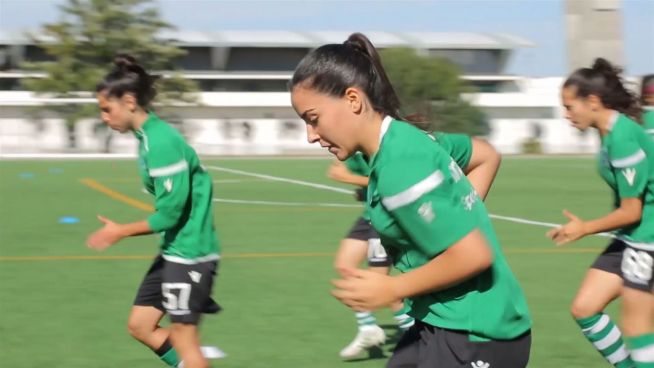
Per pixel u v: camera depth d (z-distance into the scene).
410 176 2.96
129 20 49.97
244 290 8.97
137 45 49.69
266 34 70.44
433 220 2.96
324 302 8.41
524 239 12.73
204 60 69.38
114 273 9.84
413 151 2.99
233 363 6.41
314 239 12.57
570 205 17.30
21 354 6.59
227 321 7.65
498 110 66.12
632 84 5.32
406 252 3.20
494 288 3.19
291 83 3.07
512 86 71.81
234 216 15.21
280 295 8.72
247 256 11.09
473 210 3.05
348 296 2.99
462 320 3.20
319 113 3.02
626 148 4.98
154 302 5.30
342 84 2.99
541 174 25.88
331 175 6.54
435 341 3.27
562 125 62.94
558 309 8.20
